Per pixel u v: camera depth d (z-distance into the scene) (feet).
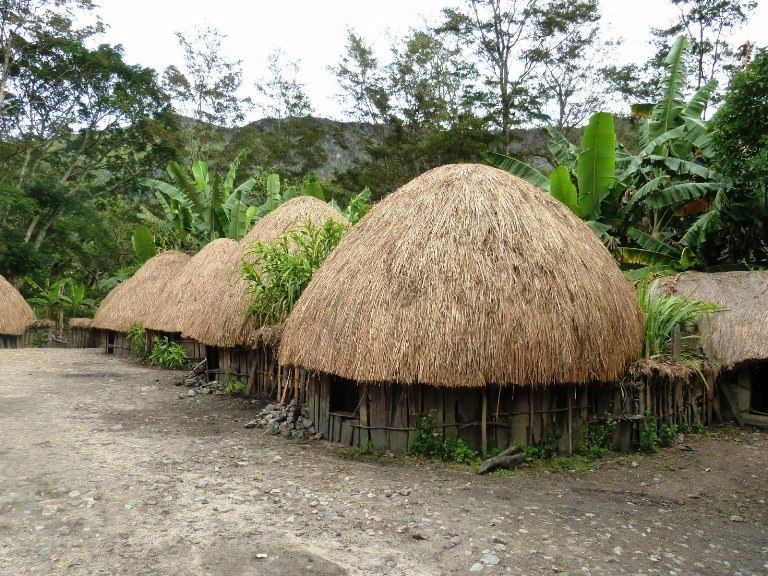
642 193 42.98
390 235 21.93
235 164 65.87
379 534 14.12
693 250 43.55
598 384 22.43
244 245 34.68
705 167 43.62
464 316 19.42
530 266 20.38
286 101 129.39
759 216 41.96
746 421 27.66
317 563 12.59
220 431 24.35
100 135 104.78
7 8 90.22
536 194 23.63
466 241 20.70
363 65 120.26
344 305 21.26
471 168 23.36
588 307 20.77
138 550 13.08
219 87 119.75
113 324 50.70
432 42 118.52
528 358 19.29
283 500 16.19
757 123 34.42
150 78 106.63
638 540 14.49
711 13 100.99
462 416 20.68
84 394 31.73
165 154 109.70
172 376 38.86
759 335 26.76
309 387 24.22
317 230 29.71
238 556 12.85
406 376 19.36
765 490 19.06
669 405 24.73
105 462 19.27
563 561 13.07
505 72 104.01
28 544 13.20
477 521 15.05
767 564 13.52
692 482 19.71
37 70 94.63
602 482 19.30
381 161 114.21
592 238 24.08
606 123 38.22
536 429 21.12
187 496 16.33
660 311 26.18
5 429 23.32
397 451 21.04
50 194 90.53
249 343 29.96
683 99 48.34
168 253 54.08
